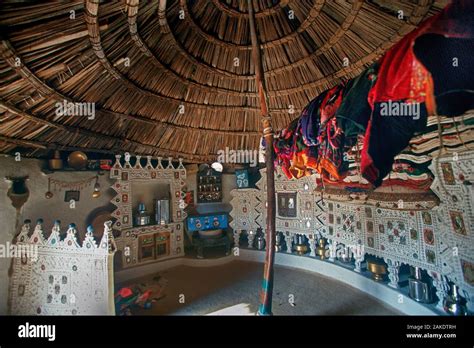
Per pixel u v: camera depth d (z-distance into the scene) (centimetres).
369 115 152
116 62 288
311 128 241
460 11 108
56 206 403
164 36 292
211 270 500
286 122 468
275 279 452
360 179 385
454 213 254
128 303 342
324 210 480
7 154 348
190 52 332
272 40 329
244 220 583
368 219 385
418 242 304
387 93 132
